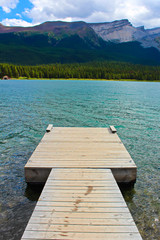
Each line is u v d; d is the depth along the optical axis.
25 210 5.69
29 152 10.35
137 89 60.53
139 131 14.62
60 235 3.58
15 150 10.58
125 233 3.67
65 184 5.47
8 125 15.58
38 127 15.17
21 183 7.24
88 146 8.71
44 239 3.49
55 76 137.38
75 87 62.03
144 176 7.98
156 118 19.11
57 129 11.69
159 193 6.74
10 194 6.50
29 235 3.57
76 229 3.73
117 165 6.77
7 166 8.70
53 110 22.34
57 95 38.28
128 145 11.69
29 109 22.72
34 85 68.62
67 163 6.90
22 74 134.62
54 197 4.81
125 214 4.21
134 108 24.64
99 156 7.57
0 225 5.08
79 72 148.38
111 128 11.34
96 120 17.95
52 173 6.16
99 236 3.57
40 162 6.98
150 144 11.91
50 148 8.42
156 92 49.88
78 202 4.61
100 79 145.38
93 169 6.50
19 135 13.16
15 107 23.89
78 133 10.83
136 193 6.69
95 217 4.09
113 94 42.62
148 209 5.88
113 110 23.03
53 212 4.23
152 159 9.75
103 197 4.85
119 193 5.05
